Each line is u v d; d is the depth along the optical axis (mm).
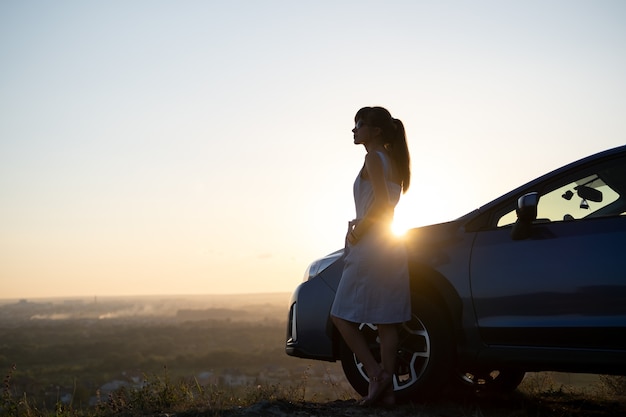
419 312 4543
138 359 136625
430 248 4699
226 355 130000
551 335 4156
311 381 6094
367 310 4305
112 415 5090
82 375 103312
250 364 112438
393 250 4344
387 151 4473
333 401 5035
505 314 4332
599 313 4020
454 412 4461
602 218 4184
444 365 4457
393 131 4469
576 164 4410
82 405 5641
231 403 5211
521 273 4309
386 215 4305
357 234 4320
